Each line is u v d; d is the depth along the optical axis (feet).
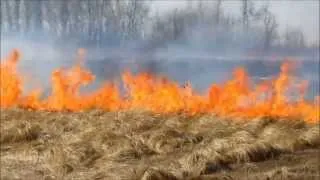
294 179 52.90
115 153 65.57
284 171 54.65
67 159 63.98
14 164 64.49
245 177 54.54
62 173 59.72
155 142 70.23
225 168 58.75
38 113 93.66
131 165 60.18
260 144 64.08
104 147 68.44
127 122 79.61
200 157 60.64
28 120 85.51
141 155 66.39
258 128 77.00
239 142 65.72
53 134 77.87
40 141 74.64
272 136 71.00
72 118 87.10
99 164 62.18
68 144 69.36
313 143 69.46
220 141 65.26
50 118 87.76
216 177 54.54
